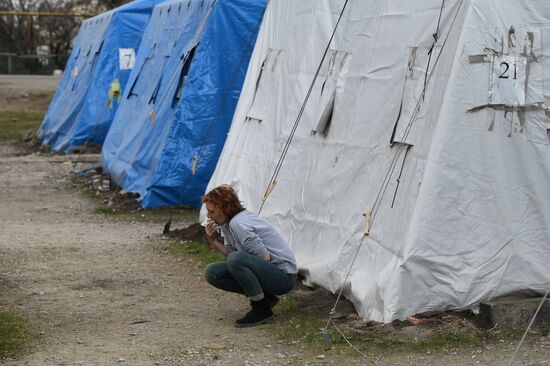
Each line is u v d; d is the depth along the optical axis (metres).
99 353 11.08
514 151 11.77
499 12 11.80
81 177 29.16
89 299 14.01
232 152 18.92
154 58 27.83
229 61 22.56
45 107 58.91
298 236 14.99
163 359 10.80
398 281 11.46
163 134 24.16
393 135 12.80
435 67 12.26
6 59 86.25
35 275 15.74
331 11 16.12
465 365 10.18
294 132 16.17
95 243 18.70
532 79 11.81
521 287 11.73
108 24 36.16
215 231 12.23
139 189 24.36
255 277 11.74
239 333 11.85
